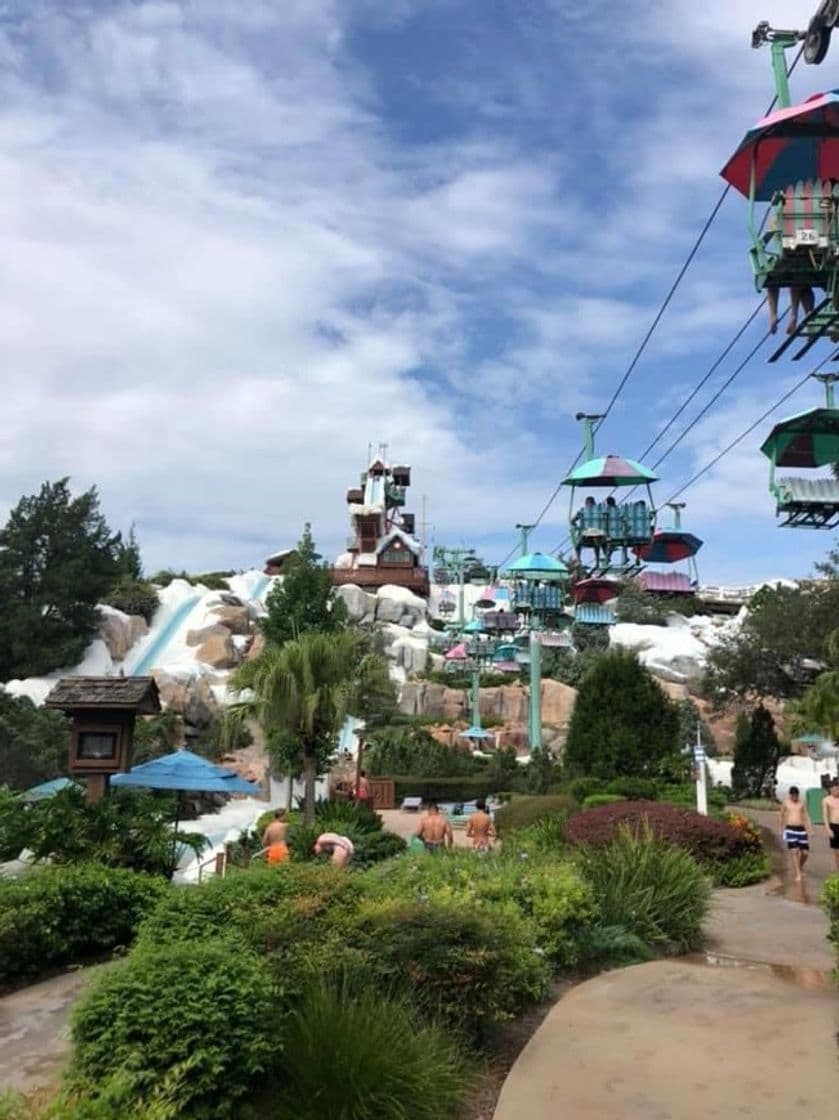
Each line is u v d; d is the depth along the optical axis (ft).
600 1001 27.14
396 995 22.65
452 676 211.00
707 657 140.56
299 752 79.15
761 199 28.25
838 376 41.98
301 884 27.07
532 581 101.50
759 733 112.57
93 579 163.02
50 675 155.63
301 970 21.90
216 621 191.93
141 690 49.11
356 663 74.79
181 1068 17.20
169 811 46.52
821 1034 23.32
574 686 200.75
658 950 34.22
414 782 128.06
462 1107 20.27
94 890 33.88
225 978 18.58
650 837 39.70
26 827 41.60
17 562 159.22
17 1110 15.24
